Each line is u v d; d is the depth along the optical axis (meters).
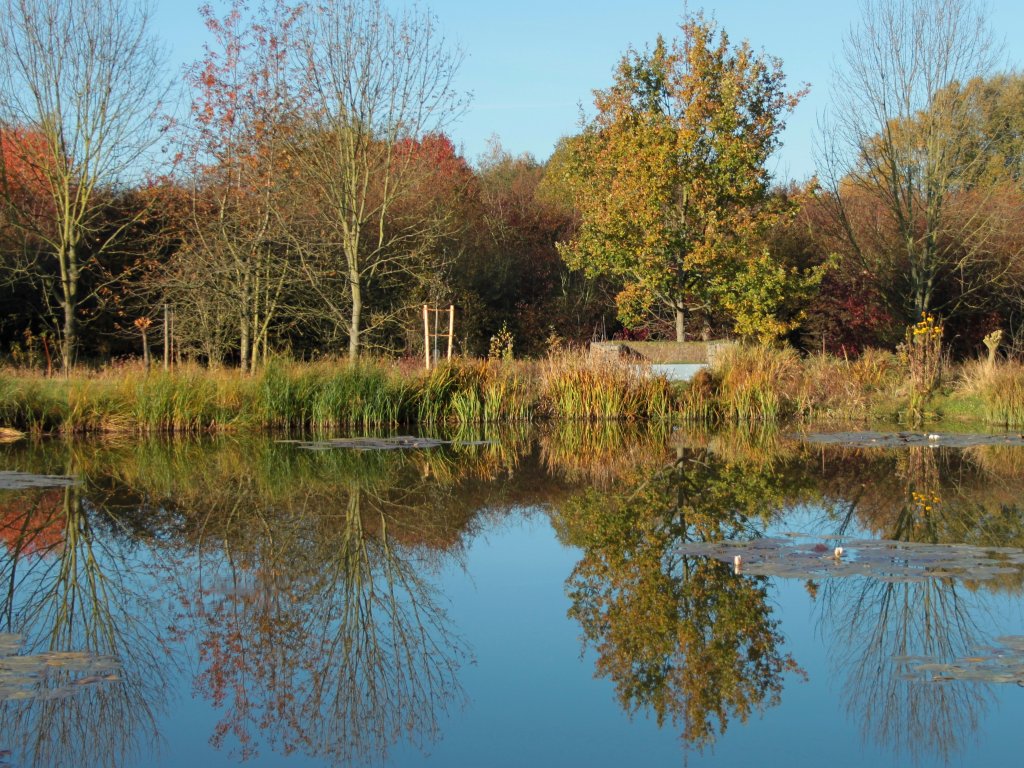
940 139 24.14
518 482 12.15
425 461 13.95
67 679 5.54
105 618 6.67
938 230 24.59
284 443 15.76
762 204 24.19
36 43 21.52
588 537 9.12
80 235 22.70
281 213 22.58
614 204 23.48
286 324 25.11
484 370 19.67
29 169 23.42
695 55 22.94
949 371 21.17
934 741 4.73
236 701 5.33
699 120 23.16
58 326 23.55
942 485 11.59
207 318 22.28
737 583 7.40
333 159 21.47
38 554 8.35
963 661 5.68
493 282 31.06
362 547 8.74
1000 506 10.16
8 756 4.60
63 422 16.75
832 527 9.15
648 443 16.02
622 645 6.21
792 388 20.23
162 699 5.33
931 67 24.19
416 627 6.58
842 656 5.89
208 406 17.47
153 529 9.33
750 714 5.15
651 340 29.25
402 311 25.91
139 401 17.08
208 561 8.18
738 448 15.31
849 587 7.19
